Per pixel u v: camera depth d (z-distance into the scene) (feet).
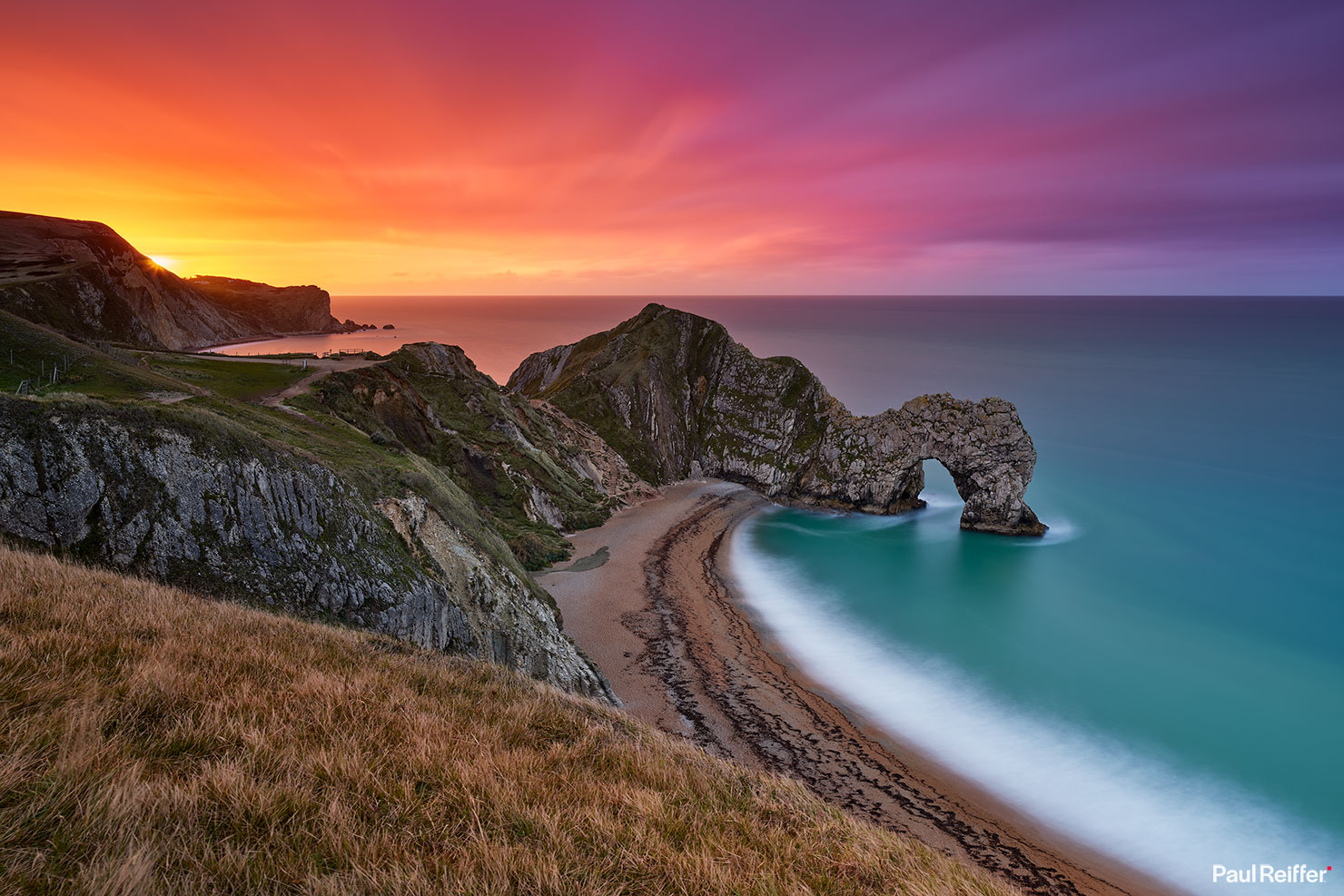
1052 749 127.03
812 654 164.66
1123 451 394.73
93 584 45.11
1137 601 207.31
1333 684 156.25
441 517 133.08
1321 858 99.04
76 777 18.22
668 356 419.13
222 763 21.72
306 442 128.57
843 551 252.83
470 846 19.97
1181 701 147.95
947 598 207.82
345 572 96.32
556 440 320.70
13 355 116.37
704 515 296.10
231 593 82.28
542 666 123.44
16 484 73.20
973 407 290.15
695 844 23.97
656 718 125.70
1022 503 275.59
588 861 20.92
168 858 16.25
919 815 103.91
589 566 213.46
